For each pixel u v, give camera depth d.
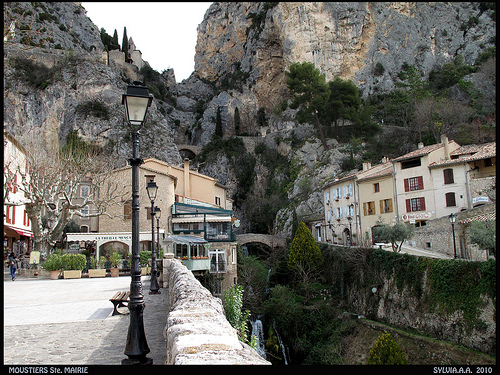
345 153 73.56
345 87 83.25
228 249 36.78
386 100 97.50
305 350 32.16
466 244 30.92
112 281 22.33
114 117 84.88
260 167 91.75
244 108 121.62
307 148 82.25
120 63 126.00
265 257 56.69
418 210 41.22
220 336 4.12
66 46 105.69
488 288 21.91
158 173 38.50
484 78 78.44
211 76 154.00
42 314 11.64
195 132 122.25
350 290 35.22
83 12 128.25
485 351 21.23
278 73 122.56
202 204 47.91
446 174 39.59
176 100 143.12
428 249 34.62
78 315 11.48
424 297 26.11
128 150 81.44
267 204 77.44
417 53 111.94
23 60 87.56
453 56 111.00
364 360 27.56
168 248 24.19
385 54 110.56
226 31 152.38
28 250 38.22
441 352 23.14
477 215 31.77
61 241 42.75
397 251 32.47
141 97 7.54
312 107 80.19
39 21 101.12
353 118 80.12
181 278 10.23
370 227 46.09
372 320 30.42
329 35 109.94
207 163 96.12
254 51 126.38
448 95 81.69
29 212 28.05
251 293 37.91
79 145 74.12
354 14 110.69
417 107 73.75
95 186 32.31
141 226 37.44
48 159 31.94
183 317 5.14
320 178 70.62
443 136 42.09
